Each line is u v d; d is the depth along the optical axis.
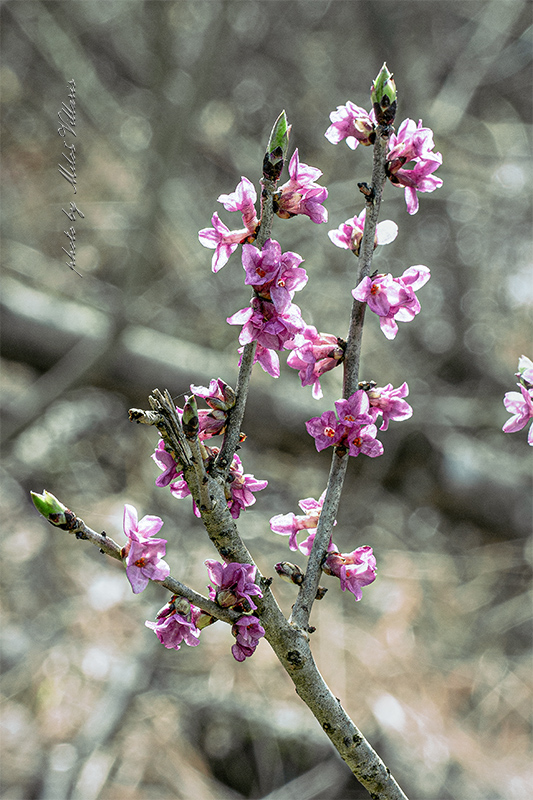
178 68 9.18
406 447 7.19
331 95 10.43
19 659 6.02
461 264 9.97
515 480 7.19
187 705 5.96
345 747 1.41
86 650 6.07
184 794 5.44
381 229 1.54
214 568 1.34
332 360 1.48
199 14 9.48
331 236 1.57
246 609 1.34
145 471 7.92
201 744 5.85
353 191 9.21
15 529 7.10
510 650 6.98
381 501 7.51
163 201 7.66
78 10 9.87
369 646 6.38
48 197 8.54
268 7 10.34
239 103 10.26
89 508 7.46
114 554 1.29
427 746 5.73
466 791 5.58
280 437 7.02
